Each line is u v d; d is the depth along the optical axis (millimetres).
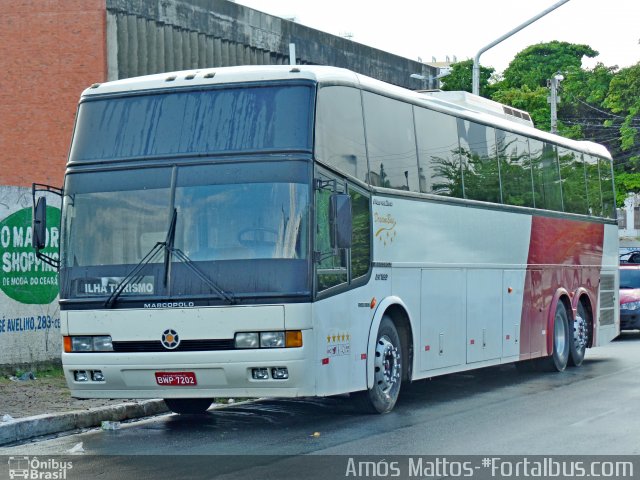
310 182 10992
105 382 11203
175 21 26406
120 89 11789
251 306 10773
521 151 17531
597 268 20922
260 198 10984
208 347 10852
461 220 14969
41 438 11305
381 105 12984
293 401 14344
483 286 15648
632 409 13062
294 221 10898
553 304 18406
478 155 15820
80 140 11711
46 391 13969
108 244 11281
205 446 10547
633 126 47406
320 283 11078
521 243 17156
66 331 11336
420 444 10438
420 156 13906
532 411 13000
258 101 11297
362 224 12188
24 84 26422
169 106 11523
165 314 10938
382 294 12594
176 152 11305
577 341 19344
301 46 30812
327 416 12711
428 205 13961
